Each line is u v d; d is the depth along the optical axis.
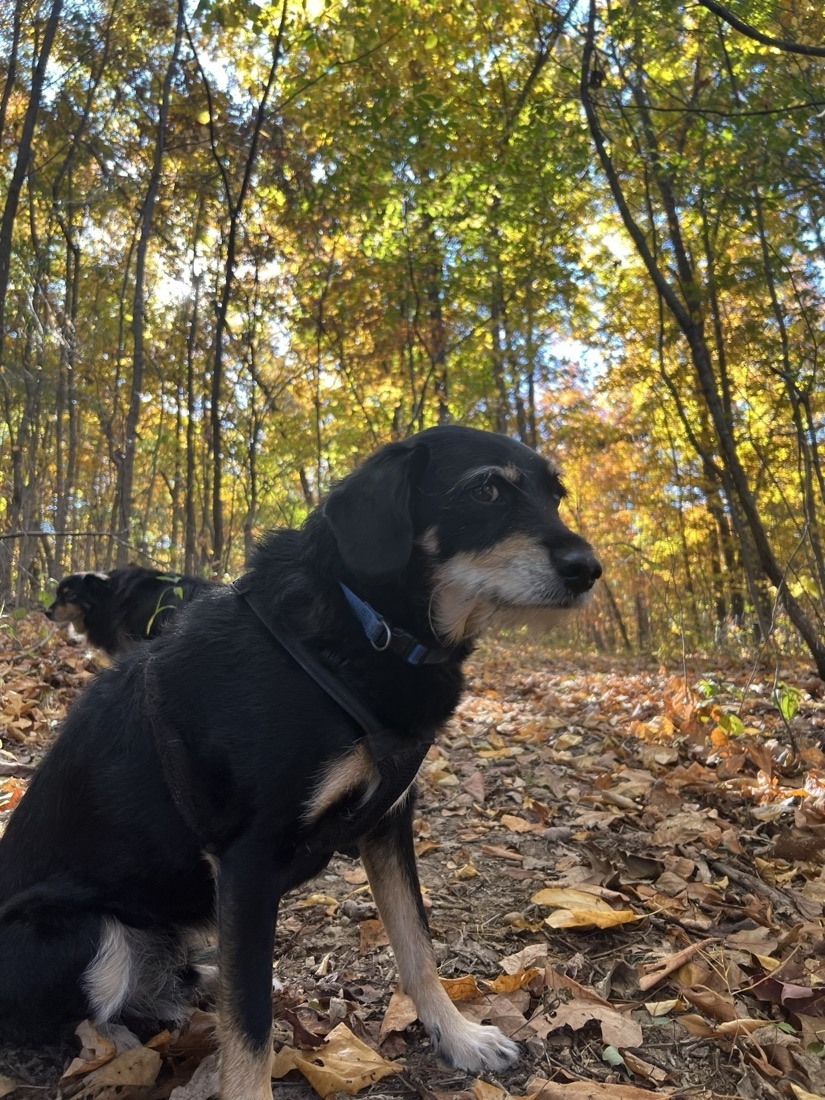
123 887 0.71
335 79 3.22
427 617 0.74
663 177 2.53
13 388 3.75
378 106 3.11
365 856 0.77
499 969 0.86
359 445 5.88
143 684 0.73
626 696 2.34
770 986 0.79
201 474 6.48
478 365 4.67
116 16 3.38
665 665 4.01
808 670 2.58
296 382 5.69
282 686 0.66
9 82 2.95
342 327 4.66
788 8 2.19
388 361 4.96
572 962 0.85
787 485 3.75
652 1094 0.65
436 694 0.72
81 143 3.84
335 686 0.66
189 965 0.82
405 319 4.29
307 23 2.99
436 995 0.74
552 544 0.76
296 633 0.69
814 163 2.08
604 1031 0.73
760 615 2.44
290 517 5.96
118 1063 0.67
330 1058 0.69
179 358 5.38
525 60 3.19
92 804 0.72
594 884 1.01
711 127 2.33
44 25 3.20
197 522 6.94
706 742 1.51
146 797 0.71
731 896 0.97
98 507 6.02
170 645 0.73
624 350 4.77
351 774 0.67
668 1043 0.73
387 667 0.69
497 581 0.76
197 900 0.73
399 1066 0.69
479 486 0.77
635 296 4.32
